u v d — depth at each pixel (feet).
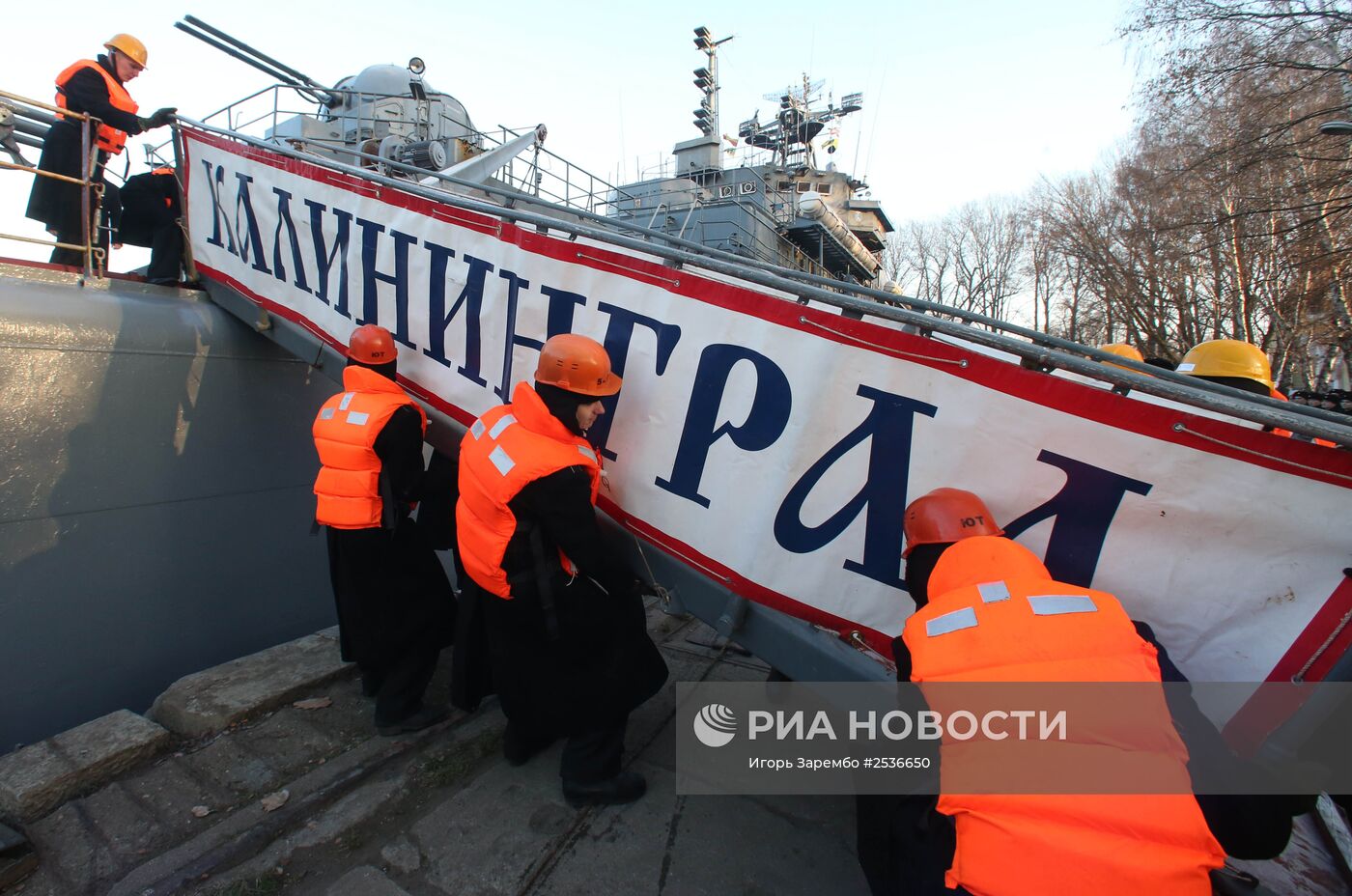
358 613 9.64
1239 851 4.71
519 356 9.04
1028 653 4.26
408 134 26.96
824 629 7.06
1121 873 3.76
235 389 14.51
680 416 7.70
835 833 8.21
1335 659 5.18
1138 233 53.67
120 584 12.77
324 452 9.39
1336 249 39.11
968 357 6.16
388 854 7.64
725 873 7.48
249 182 13.05
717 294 7.39
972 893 4.02
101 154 15.29
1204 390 7.71
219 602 14.38
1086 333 85.81
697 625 15.47
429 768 9.16
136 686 13.05
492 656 8.20
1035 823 3.94
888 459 6.58
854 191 74.64
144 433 13.04
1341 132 28.73
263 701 10.44
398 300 10.48
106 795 8.52
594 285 8.32
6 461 11.23
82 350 12.16
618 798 8.45
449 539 10.80
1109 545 5.90
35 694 11.66
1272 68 38.68
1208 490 5.50
